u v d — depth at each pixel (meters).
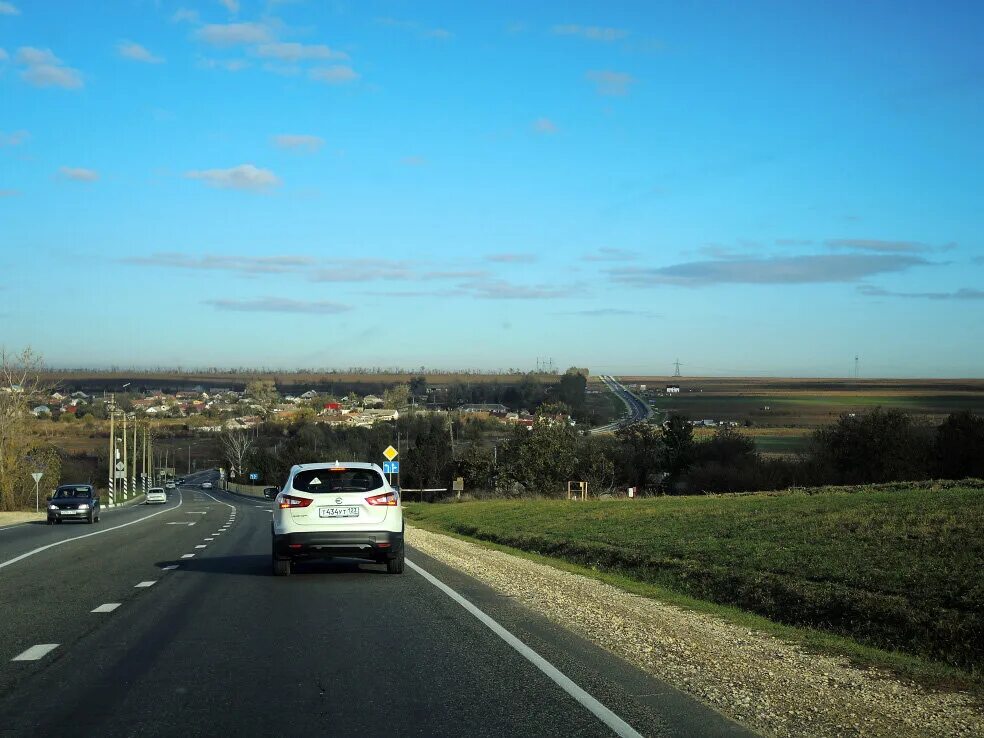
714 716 7.38
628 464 77.94
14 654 9.88
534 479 63.81
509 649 10.16
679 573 17.44
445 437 102.44
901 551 15.88
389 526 17.14
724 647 10.37
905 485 31.91
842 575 14.45
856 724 7.15
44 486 73.00
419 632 11.26
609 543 22.66
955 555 14.91
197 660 9.55
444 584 16.36
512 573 18.59
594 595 15.06
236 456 156.62
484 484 71.06
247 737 6.79
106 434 170.50
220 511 61.00
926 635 10.96
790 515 23.05
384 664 9.34
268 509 65.19
